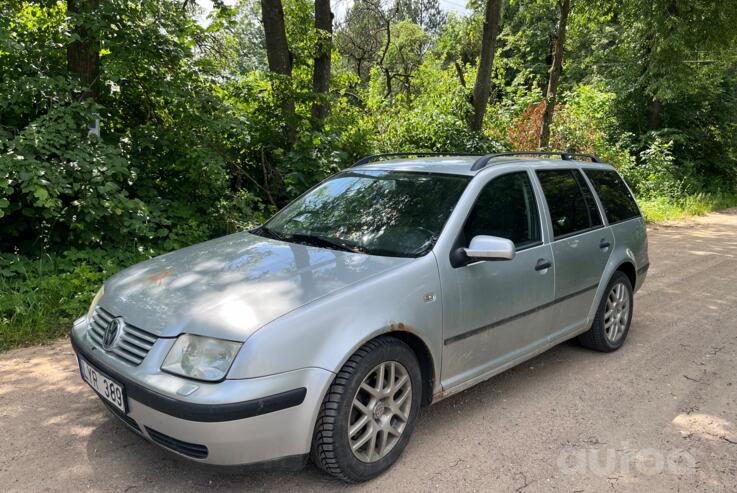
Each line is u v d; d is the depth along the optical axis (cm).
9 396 348
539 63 2350
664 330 525
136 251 599
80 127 584
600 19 1614
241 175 807
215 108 672
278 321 242
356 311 261
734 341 495
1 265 527
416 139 1093
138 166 681
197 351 238
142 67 645
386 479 274
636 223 496
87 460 281
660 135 1970
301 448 244
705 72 1903
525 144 1377
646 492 271
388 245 320
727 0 1571
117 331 264
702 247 1016
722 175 2169
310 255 312
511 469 286
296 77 884
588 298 425
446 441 311
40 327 447
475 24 1366
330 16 945
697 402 370
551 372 416
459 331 312
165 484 264
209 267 303
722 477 285
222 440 227
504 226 354
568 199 422
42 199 493
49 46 633
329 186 404
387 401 276
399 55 2759
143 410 240
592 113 1666
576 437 320
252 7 1260
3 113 578
